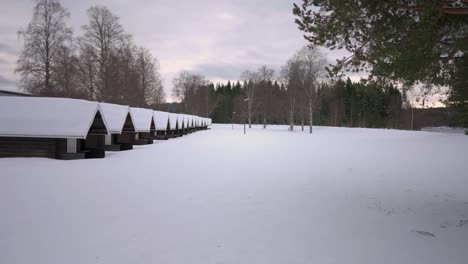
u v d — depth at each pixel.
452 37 5.51
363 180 9.36
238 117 94.88
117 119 19.69
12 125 14.45
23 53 28.97
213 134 43.91
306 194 7.43
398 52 5.17
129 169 11.37
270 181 9.14
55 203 6.43
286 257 3.85
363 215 5.68
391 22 5.33
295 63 52.28
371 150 19.86
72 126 14.58
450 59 5.38
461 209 6.00
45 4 29.69
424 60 5.09
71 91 34.62
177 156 16.03
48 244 4.27
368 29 5.55
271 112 71.06
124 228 4.94
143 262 3.71
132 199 6.84
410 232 4.75
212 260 3.76
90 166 12.09
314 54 46.72
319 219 5.44
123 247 4.18
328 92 47.72
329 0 5.34
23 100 15.51
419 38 4.83
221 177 9.77
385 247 4.16
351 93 80.81
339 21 5.27
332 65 6.14
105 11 39.00
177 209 6.07
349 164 13.05
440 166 12.42
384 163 13.41
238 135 40.94
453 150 19.33
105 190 7.75
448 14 5.01
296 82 51.44
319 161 14.07
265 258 3.82
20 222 5.21
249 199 6.91
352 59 5.94
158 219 5.42
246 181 9.11
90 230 4.84
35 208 6.05
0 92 24.91
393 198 7.01
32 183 8.52
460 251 3.99
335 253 3.97
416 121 69.31
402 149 20.45
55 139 14.67
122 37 40.72
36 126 14.48
